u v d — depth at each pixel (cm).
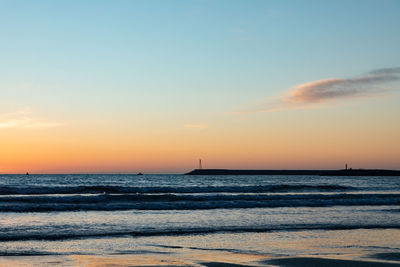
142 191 3900
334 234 1681
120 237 1543
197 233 1655
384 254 1245
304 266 1063
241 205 2667
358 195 3400
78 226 1761
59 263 1093
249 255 1236
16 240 1439
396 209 2678
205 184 8562
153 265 1066
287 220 2056
